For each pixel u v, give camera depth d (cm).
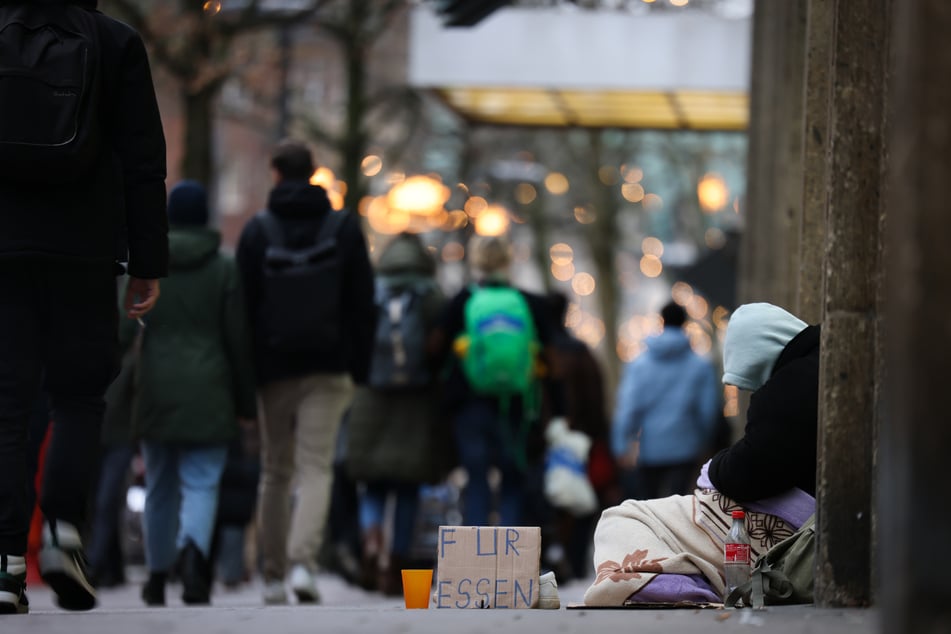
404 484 2467
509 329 2322
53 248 1193
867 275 1123
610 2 3547
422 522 3831
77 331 1227
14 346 1198
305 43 9681
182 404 1895
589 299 12988
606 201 8531
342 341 2019
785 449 1237
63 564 1227
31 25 1212
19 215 1191
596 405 2983
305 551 1984
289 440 2019
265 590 2011
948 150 596
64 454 1238
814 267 1588
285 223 2006
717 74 3519
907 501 591
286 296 1977
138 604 2219
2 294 1205
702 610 1114
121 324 1902
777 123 2297
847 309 1123
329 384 1997
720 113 3847
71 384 1238
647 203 9200
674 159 8831
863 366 1123
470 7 3164
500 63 3538
